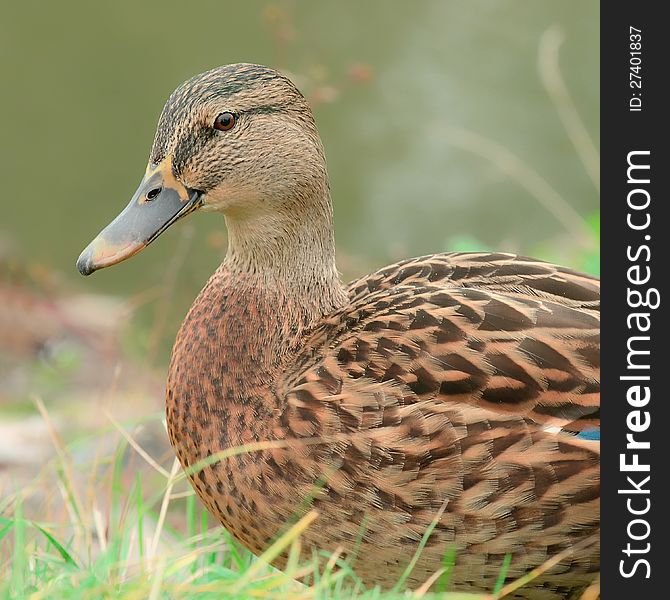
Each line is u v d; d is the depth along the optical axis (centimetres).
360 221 2289
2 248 2098
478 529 727
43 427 1324
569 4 3180
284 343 799
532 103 2686
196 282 1691
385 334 764
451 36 3039
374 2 3284
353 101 2719
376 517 736
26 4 3369
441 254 863
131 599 628
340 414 741
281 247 818
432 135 2578
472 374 737
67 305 1864
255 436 763
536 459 718
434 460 724
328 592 697
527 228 2264
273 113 820
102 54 3080
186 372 802
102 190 2478
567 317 757
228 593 650
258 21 3269
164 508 784
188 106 816
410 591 736
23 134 2705
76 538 848
